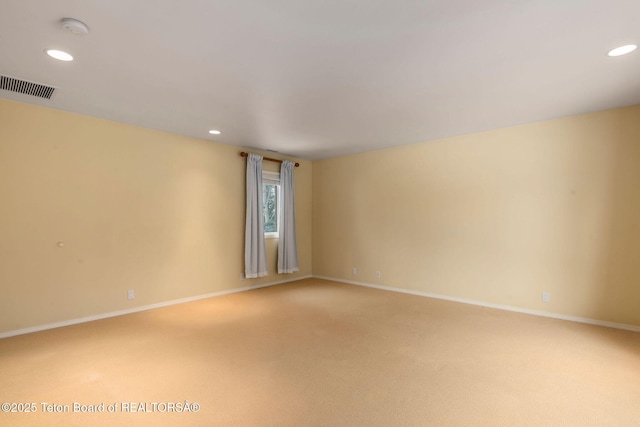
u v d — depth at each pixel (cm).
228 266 504
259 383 231
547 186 385
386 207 532
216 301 455
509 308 412
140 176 409
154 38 209
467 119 380
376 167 544
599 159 353
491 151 425
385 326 351
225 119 377
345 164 586
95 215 372
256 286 543
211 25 194
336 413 196
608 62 241
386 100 317
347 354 280
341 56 232
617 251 344
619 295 343
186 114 359
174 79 270
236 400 210
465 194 448
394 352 284
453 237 460
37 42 213
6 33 202
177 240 445
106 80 272
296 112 352
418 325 354
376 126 405
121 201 393
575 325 353
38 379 235
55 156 344
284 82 275
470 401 209
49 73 259
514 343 304
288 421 189
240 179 520
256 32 202
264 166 557
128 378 237
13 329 319
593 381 234
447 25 194
